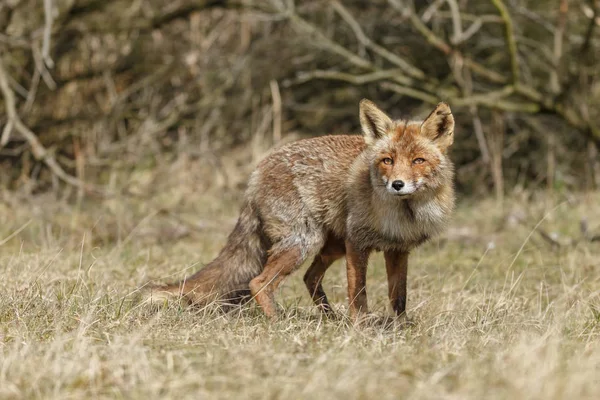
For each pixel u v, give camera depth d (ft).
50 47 71.46
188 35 82.53
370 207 31.83
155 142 71.87
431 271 43.01
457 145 76.13
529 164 75.31
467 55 68.80
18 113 71.36
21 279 33.91
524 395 19.58
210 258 45.57
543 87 72.59
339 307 33.65
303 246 33.35
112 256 41.27
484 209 63.98
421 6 77.30
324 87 81.20
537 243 50.85
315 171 33.30
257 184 34.24
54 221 53.83
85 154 71.15
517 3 70.54
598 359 23.59
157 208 59.98
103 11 77.51
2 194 61.21
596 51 73.36
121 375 22.29
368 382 20.86
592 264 43.50
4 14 70.49
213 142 76.33
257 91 79.97
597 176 71.00
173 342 25.94
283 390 20.49
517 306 33.37
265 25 80.28
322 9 77.61
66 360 23.24
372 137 32.30
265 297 32.63
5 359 23.22
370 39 76.79
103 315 29.40
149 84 77.82
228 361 23.40
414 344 26.66
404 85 73.05
